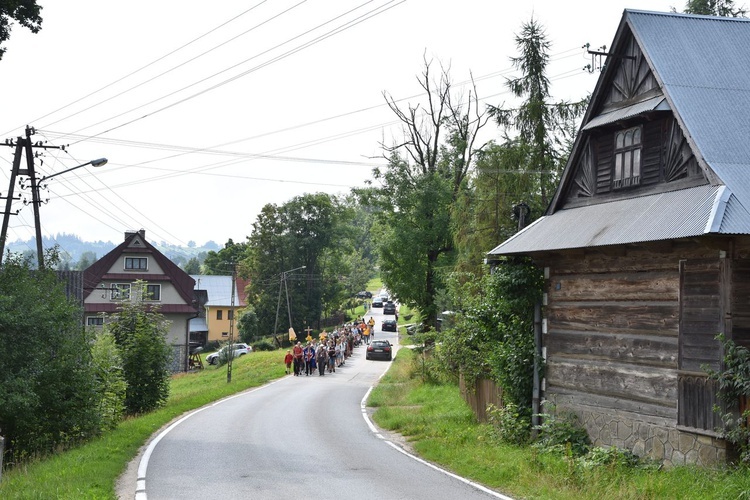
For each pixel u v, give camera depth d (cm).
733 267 1218
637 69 1584
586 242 1473
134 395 2933
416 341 3828
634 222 1408
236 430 2119
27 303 2005
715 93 1466
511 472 1345
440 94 4759
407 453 1714
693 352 1282
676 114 1409
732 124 1409
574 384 1638
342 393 3484
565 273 1686
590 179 1708
